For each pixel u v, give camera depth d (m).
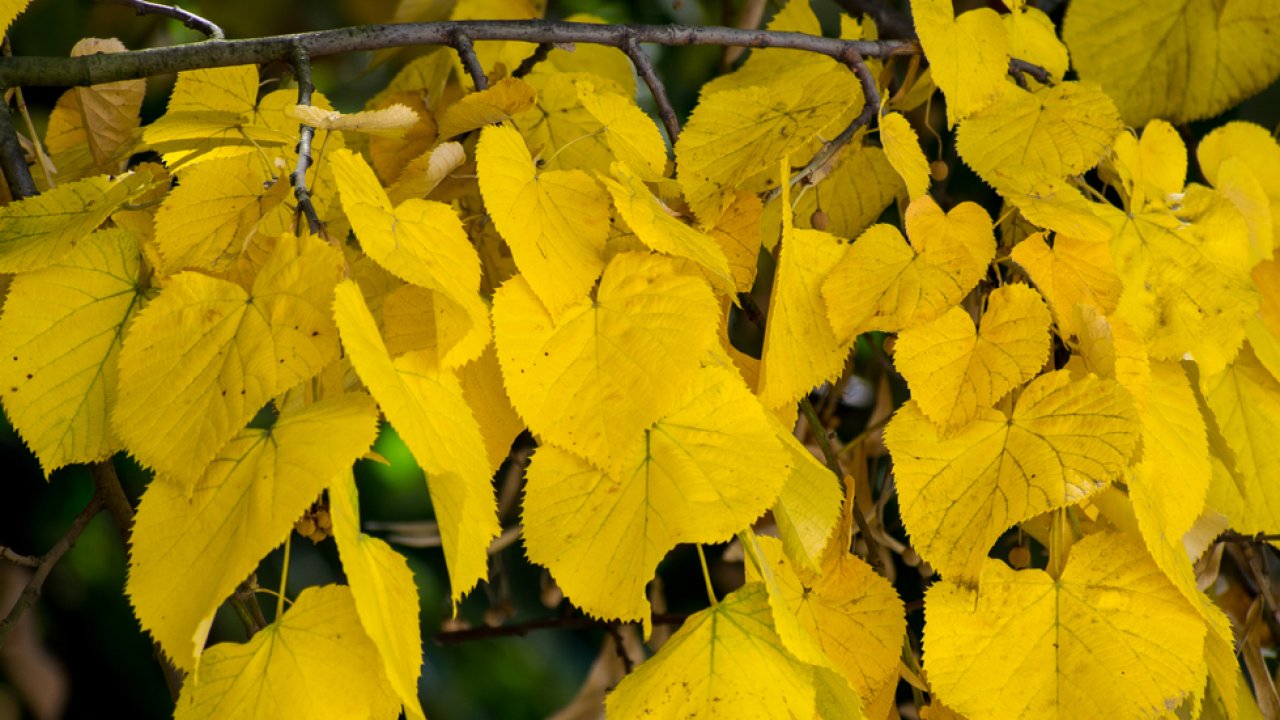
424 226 0.89
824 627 0.98
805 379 0.96
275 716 0.87
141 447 0.86
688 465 0.92
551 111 1.05
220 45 0.96
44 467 0.91
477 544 0.88
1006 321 0.98
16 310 0.91
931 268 0.98
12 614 0.96
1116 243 1.03
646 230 0.92
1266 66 1.16
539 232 0.92
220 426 0.86
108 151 1.06
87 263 0.92
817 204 1.09
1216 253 1.04
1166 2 1.15
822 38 1.03
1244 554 1.16
